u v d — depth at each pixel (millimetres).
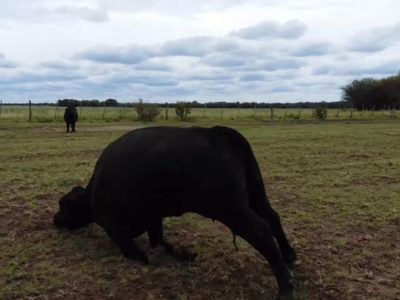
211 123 31203
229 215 4469
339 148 15594
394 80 70250
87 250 5684
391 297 4543
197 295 4535
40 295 4492
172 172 4633
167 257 5492
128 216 5066
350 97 73562
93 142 17391
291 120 36406
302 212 7492
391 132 22125
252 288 4699
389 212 7465
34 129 24641
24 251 5621
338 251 5773
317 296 4559
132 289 4645
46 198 8227
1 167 11336
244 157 4668
